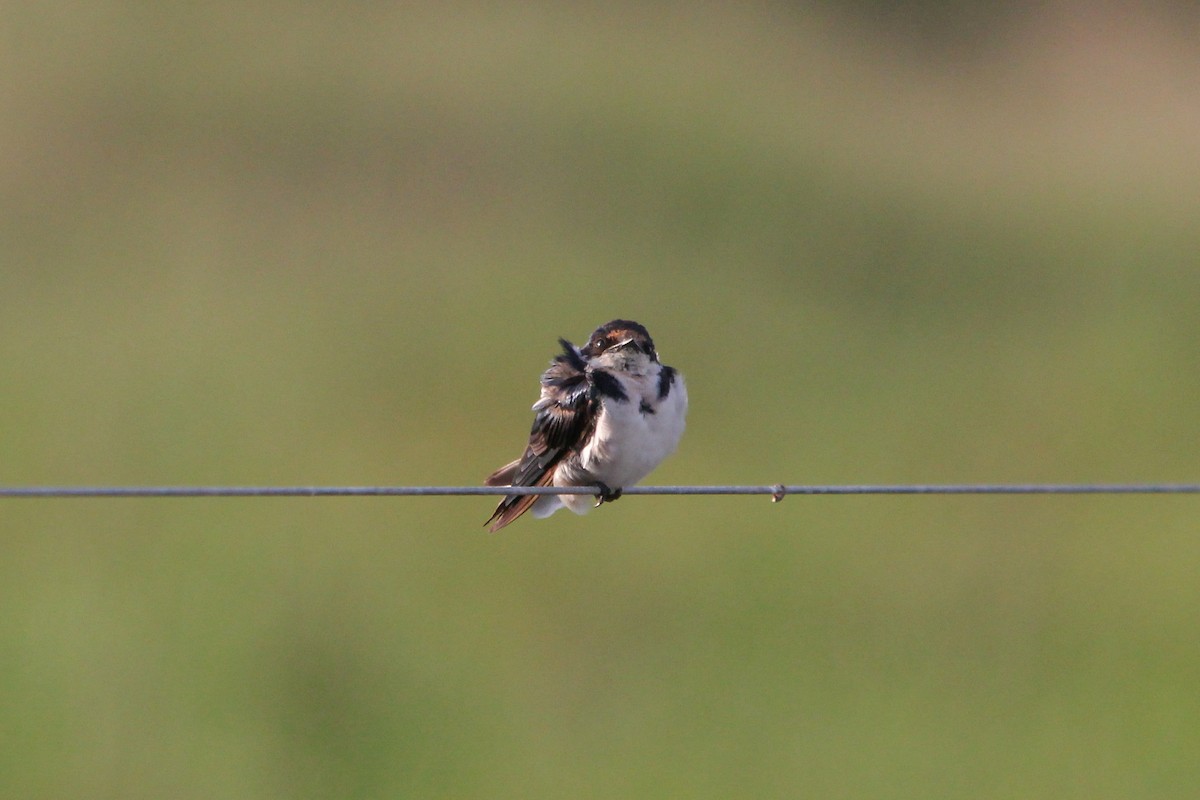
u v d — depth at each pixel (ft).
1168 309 63.67
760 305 62.90
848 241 68.59
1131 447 52.49
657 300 61.77
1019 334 61.77
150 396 51.93
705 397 54.85
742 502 48.11
